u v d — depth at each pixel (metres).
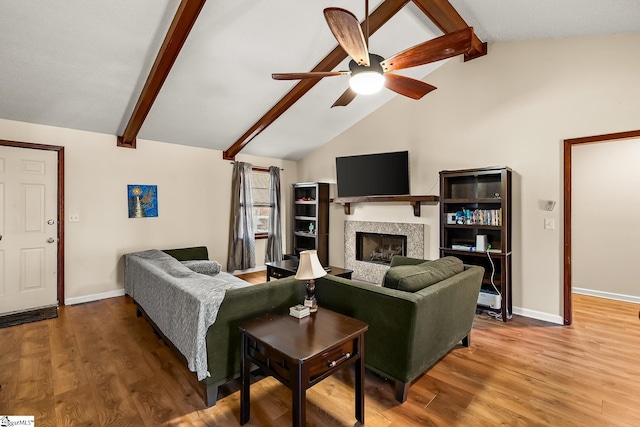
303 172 6.23
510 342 2.83
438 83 4.20
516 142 3.54
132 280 3.52
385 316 1.99
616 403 1.96
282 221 6.14
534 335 2.99
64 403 1.91
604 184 4.21
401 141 4.62
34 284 3.60
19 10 2.28
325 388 2.11
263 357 1.65
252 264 5.48
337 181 5.18
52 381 2.14
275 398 2.00
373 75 2.21
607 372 2.32
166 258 3.49
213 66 3.25
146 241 4.43
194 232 4.93
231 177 5.38
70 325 3.14
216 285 2.17
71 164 3.83
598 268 4.27
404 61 2.21
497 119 3.68
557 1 2.56
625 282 4.09
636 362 2.47
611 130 2.97
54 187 3.71
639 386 2.14
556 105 3.28
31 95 3.15
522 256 3.52
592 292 4.31
